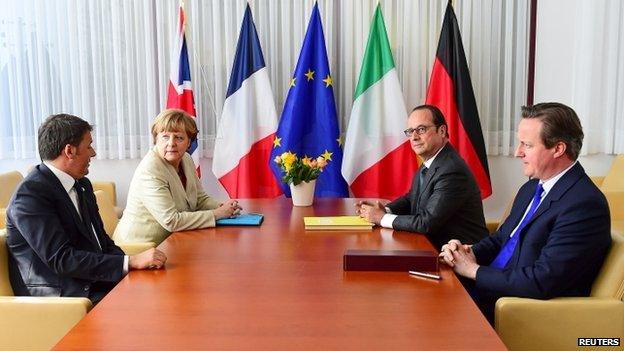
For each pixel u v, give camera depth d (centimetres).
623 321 169
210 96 420
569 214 181
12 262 196
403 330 131
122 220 266
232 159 404
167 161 265
